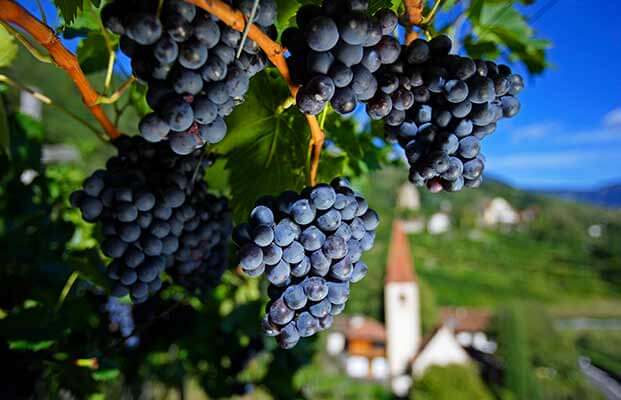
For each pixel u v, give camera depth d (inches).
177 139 10.2
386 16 10.9
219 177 18.1
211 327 37.0
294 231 11.6
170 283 19.5
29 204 29.1
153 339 29.2
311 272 11.8
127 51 9.8
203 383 43.3
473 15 22.4
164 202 14.5
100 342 26.3
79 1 13.1
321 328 12.1
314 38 9.7
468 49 23.3
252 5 9.8
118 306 27.0
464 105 11.8
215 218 16.7
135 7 9.3
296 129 15.3
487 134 13.0
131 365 34.9
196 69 9.7
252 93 15.5
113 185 14.4
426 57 11.6
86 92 13.9
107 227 14.6
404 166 28.0
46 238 29.0
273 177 16.5
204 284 17.5
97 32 17.8
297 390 42.9
